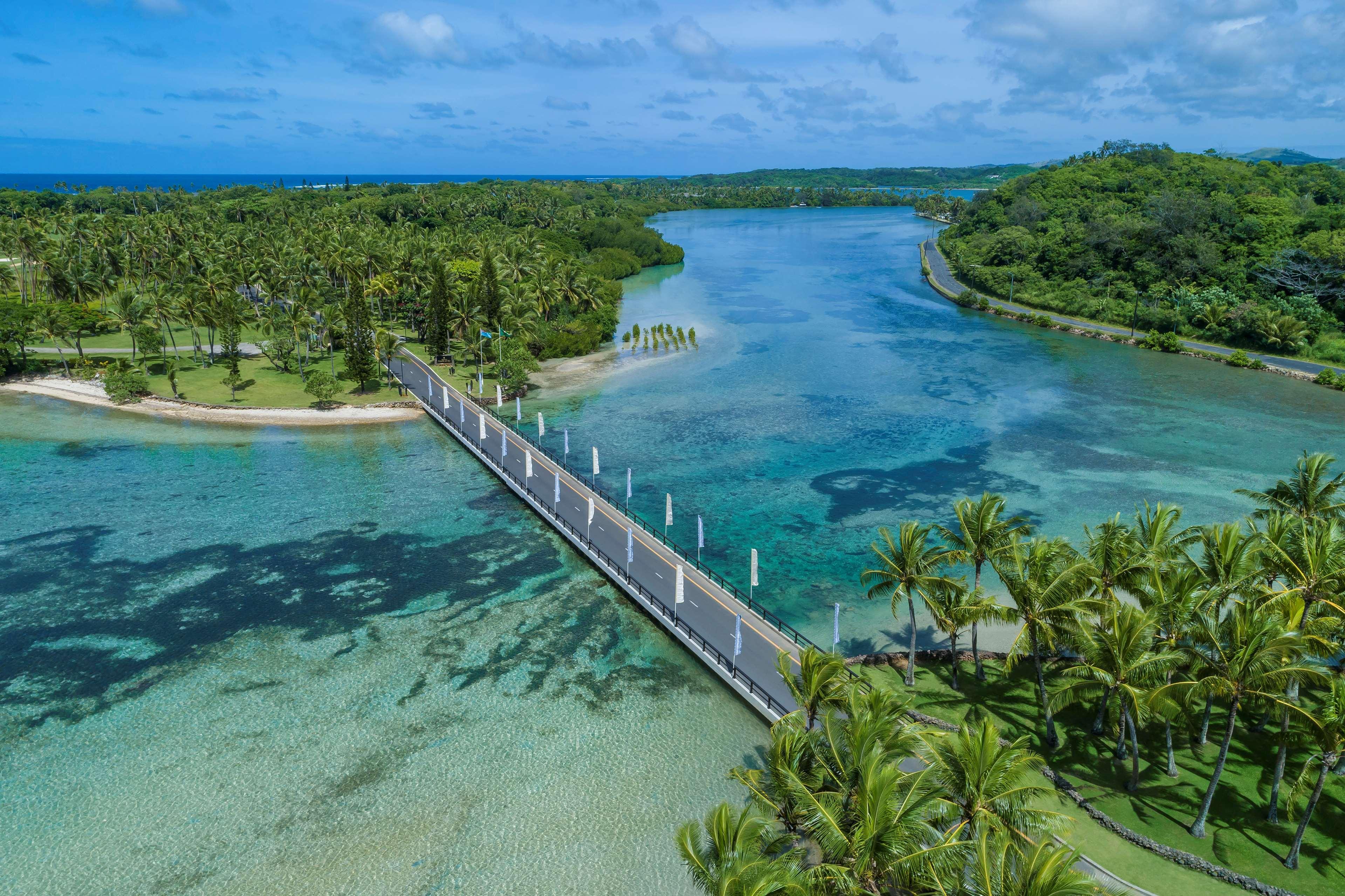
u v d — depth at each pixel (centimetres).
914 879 2670
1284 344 14250
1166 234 18200
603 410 11125
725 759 4534
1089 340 16075
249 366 12800
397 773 4400
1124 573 4384
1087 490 8288
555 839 3959
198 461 9000
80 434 9775
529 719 4850
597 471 8206
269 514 7656
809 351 14812
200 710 4891
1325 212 18175
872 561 6875
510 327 13000
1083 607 4116
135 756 4497
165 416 10444
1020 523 4822
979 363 14050
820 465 9081
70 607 5994
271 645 5566
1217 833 3794
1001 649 5559
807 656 3984
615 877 3744
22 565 6600
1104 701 4459
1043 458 9275
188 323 12950
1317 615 4131
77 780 4319
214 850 3878
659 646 5628
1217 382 12794
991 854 2744
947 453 9469
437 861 3825
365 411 10712
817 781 3195
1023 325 17600
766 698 4853
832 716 3384
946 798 3086
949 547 7038
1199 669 3731
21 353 12419
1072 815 3925
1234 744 4466
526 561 6812
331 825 4034
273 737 4672
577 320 15312
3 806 4138
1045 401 11662
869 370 13488
